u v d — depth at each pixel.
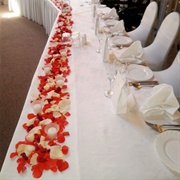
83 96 1.29
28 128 1.04
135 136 1.01
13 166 0.88
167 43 2.16
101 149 0.94
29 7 5.45
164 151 0.91
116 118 1.12
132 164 0.88
